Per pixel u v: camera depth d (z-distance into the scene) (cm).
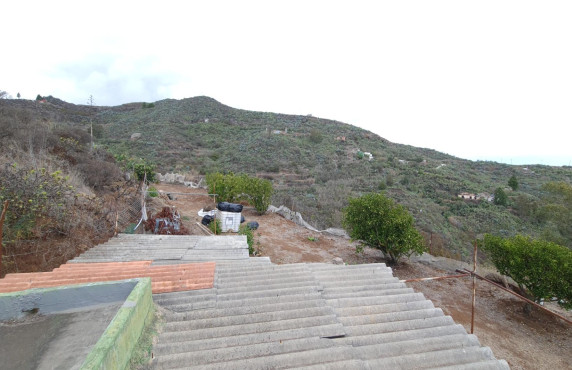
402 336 283
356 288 387
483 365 240
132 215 938
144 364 212
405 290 383
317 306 329
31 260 514
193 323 278
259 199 1424
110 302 261
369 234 854
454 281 797
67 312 248
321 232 1238
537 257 607
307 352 242
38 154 903
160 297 322
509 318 630
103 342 168
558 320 627
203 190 1895
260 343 255
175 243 643
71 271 381
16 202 518
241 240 685
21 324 230
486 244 704
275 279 396
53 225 590
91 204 762
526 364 492
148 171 1688
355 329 292
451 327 302
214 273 396
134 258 531
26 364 185
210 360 228
